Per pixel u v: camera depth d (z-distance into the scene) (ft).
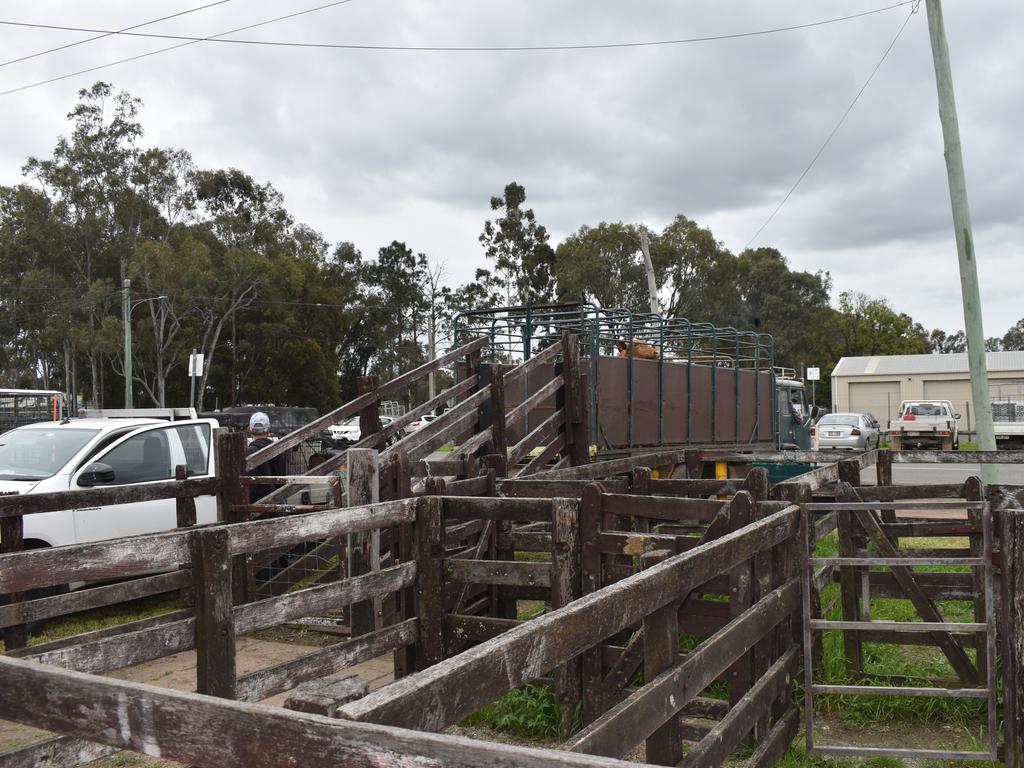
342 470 28.30
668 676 9.53
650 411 36.81
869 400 160.76
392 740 5.18
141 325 147.33
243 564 22.90
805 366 214.07
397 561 20.89
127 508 27.58
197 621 11.60
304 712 6.01
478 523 21.75
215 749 5.85
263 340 161.79
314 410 99.30
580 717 15.81
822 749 14.66
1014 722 13.16
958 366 156.15
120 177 153.17
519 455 28.04
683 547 15.69
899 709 16.99
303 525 13.24
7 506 18.16
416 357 223.51
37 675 6.75
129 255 151.12
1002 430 107.45
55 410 74.59
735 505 15.53
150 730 6.15
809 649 15.20
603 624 8.22
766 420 50.72
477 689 6.58
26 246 150.82
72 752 10.17
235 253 152.25
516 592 20.43
